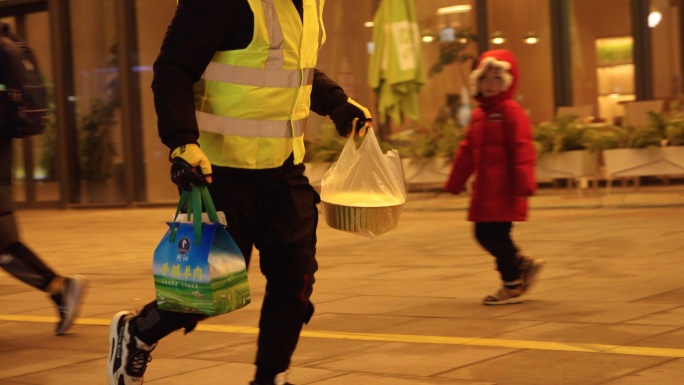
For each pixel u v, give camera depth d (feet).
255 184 19.26
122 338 20.24
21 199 104.58
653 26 81.56
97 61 98.78
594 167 67.77
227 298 18.06
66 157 100.78
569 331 27.71
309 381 23.24
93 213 93.40
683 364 22.98
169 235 18.60
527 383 22.09
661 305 31.14
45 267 31.22
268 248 19.56
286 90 19.22
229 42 18.74
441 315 31.50
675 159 63.57
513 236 52.70
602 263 41.60
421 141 74.08
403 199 21.17
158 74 18.16
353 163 21.04
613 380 21.83
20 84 31.12
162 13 95.81
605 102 83.76
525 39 86.07
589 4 83.82
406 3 84.84
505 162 33.24
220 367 25.52
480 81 33.73
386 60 84.89
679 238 48.14
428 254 48.16
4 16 104.53
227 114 18.86
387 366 24.54
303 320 20.17
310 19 19.72
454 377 23.04
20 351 29.07
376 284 39.24
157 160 97.09
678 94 80.59
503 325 29.22
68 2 99.81
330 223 20.94
